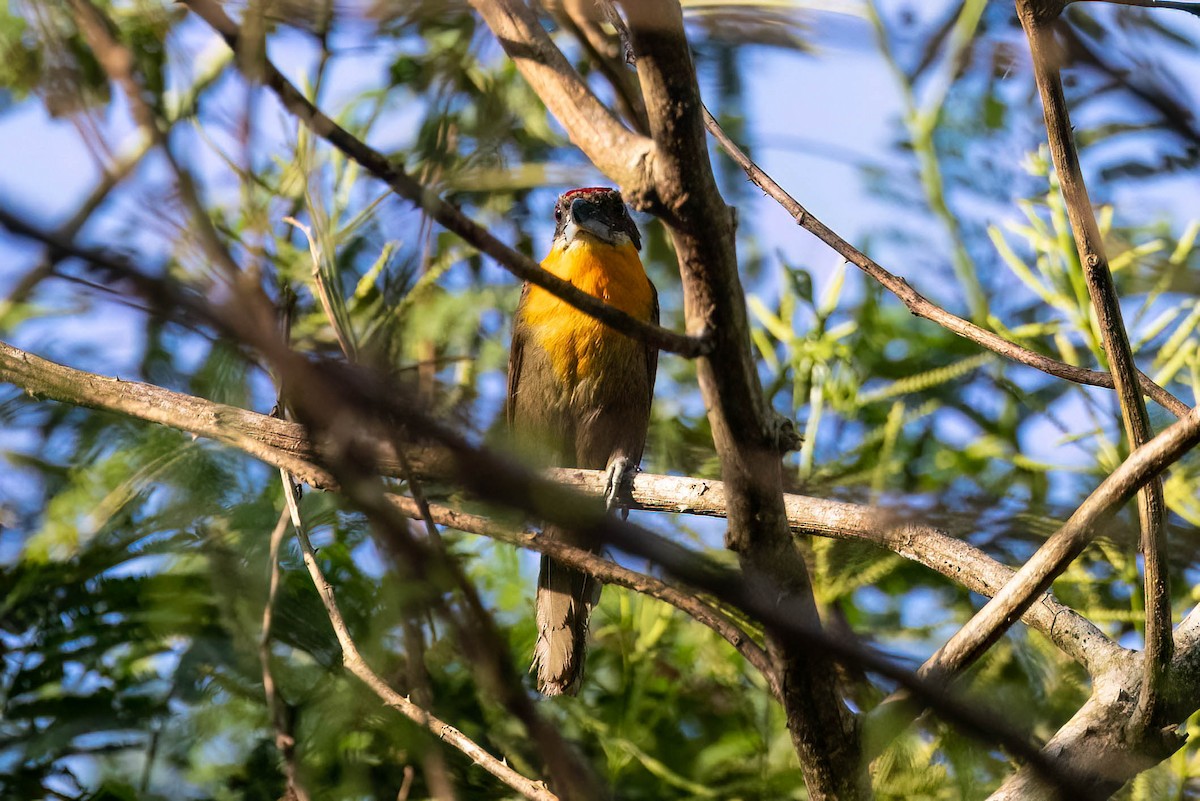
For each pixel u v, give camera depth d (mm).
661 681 8930
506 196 9039
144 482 4738
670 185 4234
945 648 5293
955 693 5047
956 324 7102
